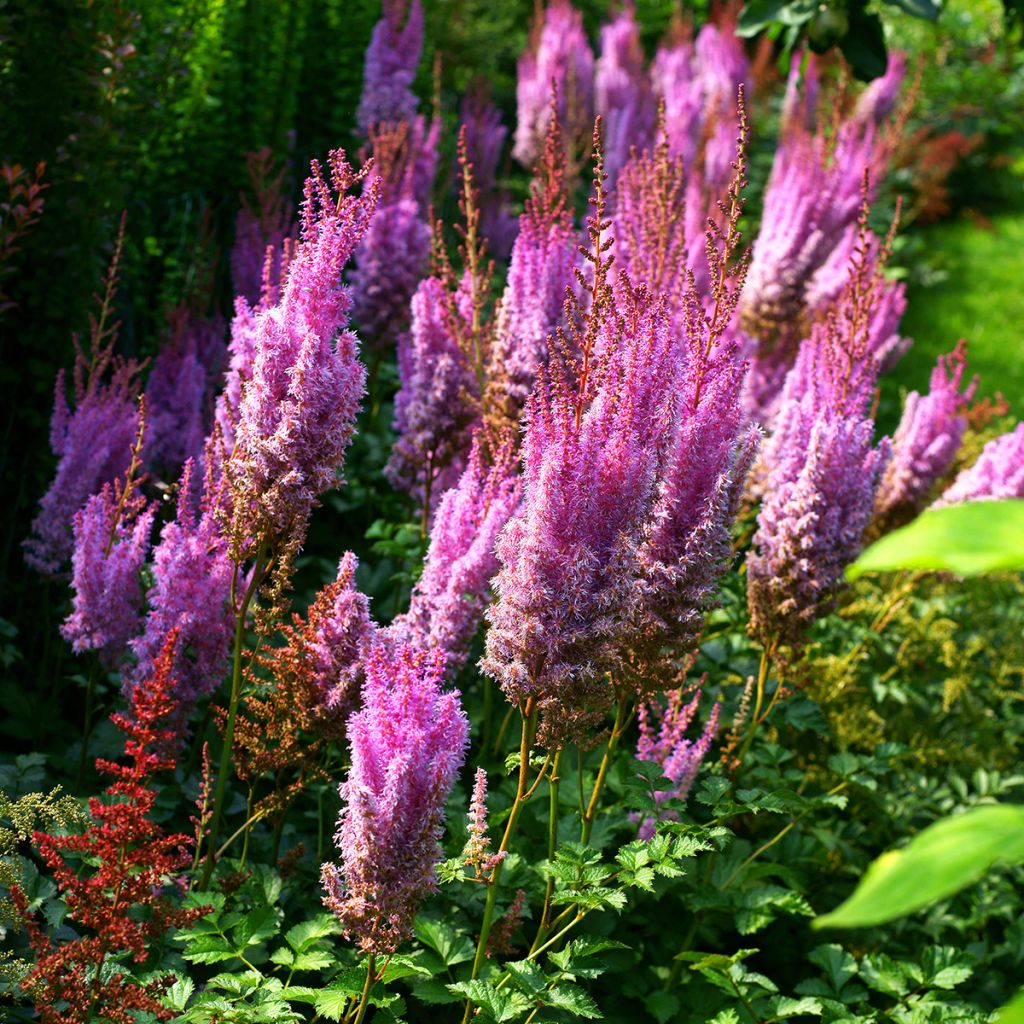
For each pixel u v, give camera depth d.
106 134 4.66
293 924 3.42
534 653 2.71
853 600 5.30
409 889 2.56
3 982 2.79
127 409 4.43
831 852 4.43
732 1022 3.13
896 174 13.30
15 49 4.44
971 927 4.56
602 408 2.70
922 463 5.06
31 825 2.73
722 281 3.05
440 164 8.16
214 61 6.77
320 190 3.09
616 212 4.58
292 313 3.05
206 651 3.55
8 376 4.51
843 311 4.39
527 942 3.39
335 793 3.89
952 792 4.93
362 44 9.36
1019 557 0.96
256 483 3.08
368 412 6.48
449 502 3.57
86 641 3.69
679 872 2.90
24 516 4.73
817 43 4.95
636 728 4.43
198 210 6.63
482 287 4.60
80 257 4.65
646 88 10.73
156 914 2.64
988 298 12.64
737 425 3.00
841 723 4.71
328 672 3.22
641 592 2.94
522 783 2.93
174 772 3.82
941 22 15.91
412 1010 3.46
